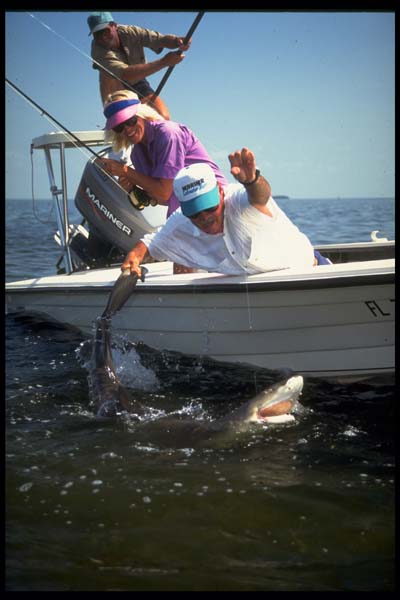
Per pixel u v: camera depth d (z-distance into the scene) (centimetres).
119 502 296
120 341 538
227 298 463
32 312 618
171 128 525
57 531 274
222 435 368
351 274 419
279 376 466
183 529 275
